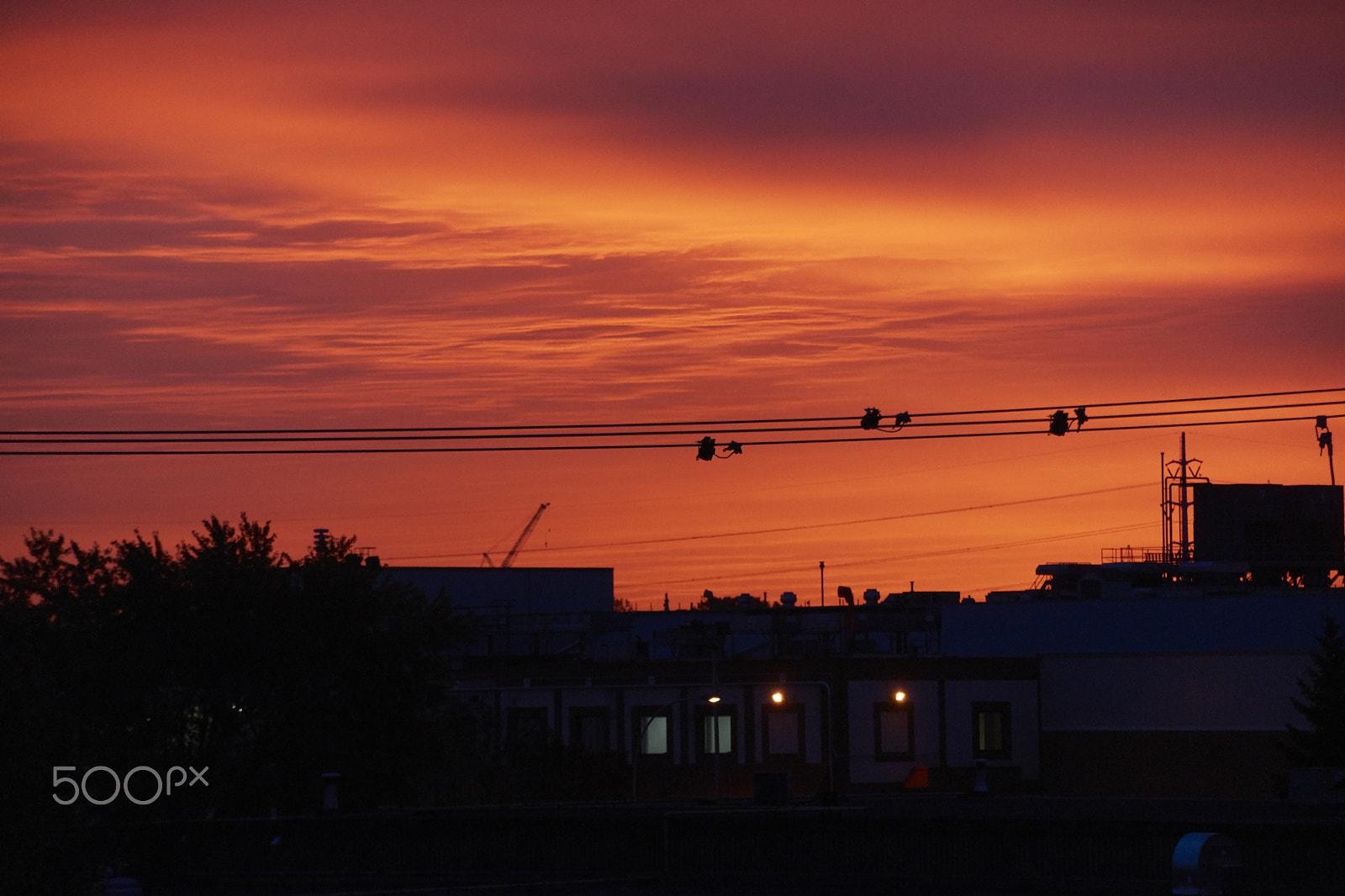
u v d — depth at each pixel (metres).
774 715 125.56
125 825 69.38
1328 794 64.31
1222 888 43.78
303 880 65.56
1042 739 127.56
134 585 89.75
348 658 92.06
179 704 90.06
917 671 126.50
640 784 126.06
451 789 113.75
